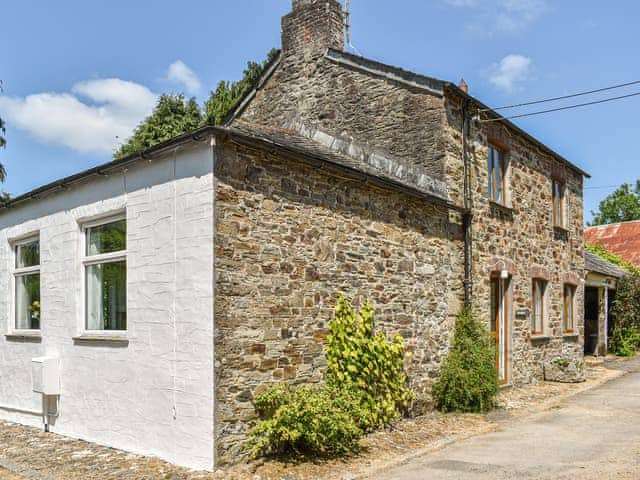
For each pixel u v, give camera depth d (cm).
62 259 862
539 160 1395
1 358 1004
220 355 629
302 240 743
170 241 680
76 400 807
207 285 634
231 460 631
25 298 983
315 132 1183
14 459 703
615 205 4453
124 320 754
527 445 759
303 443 693
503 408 1015
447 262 1027
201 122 2525
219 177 647
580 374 1321
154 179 709
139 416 702
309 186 760
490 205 1162
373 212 866
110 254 778
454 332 1029
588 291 2050
